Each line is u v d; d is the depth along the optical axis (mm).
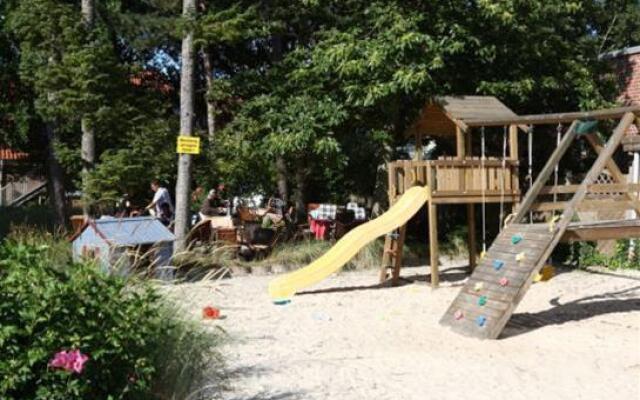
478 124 14141
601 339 9664
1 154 30625
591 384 7414
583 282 14562
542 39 17750
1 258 4848
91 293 4840
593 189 11227
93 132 16922
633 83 21312
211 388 6691
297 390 6961
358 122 17766
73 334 4602
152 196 19422
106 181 15359
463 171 14281
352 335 9781
